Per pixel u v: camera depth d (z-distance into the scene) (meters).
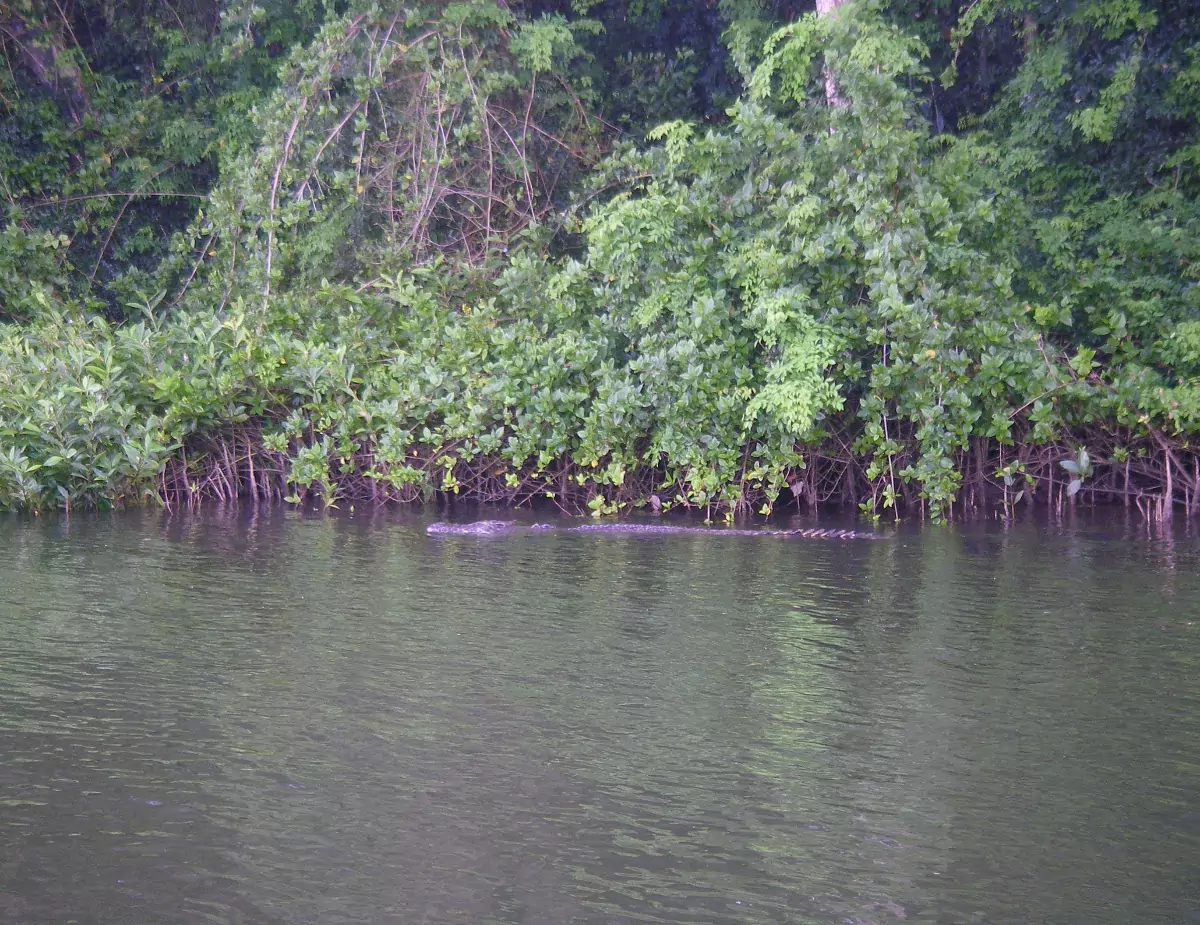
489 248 16.78
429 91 17.06
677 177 16.28
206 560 10.71
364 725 6.48
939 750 6.20
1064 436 14.22
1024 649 7.95
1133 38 16.78
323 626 8.38
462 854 5.07
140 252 21.39
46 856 5.03
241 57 21.19
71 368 14.23
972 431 13.88
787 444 13.57
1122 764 6.04
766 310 13.20
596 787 5.72
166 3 22.20
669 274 13.96
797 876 4.91
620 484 13.81
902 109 14.30
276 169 16.64
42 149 21.50
